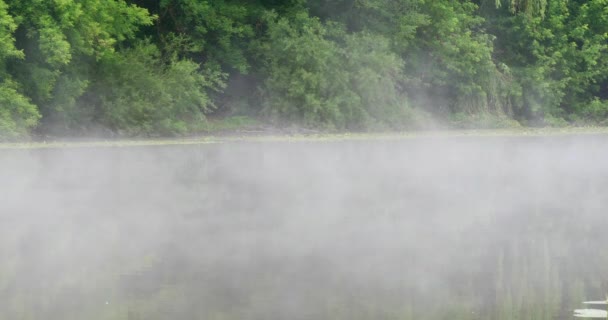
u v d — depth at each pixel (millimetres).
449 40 41938
